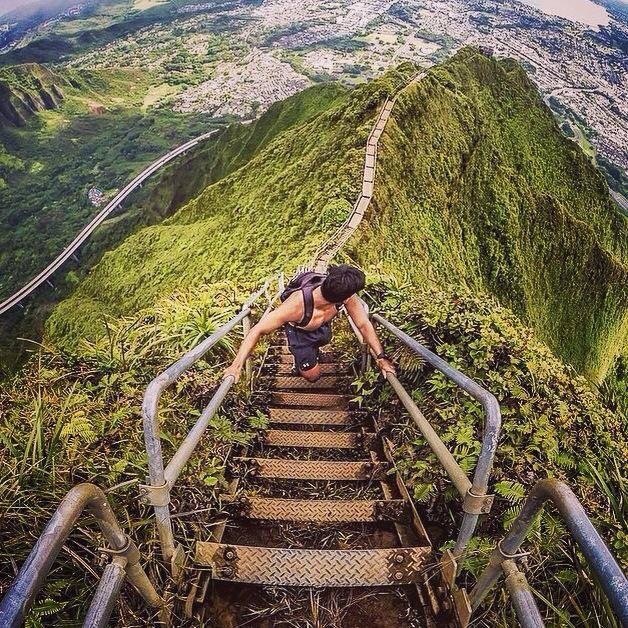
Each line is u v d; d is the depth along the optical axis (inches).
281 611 94.7
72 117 7795.3
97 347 188.1
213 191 1734.7
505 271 1498.5
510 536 69.4
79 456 110.0
